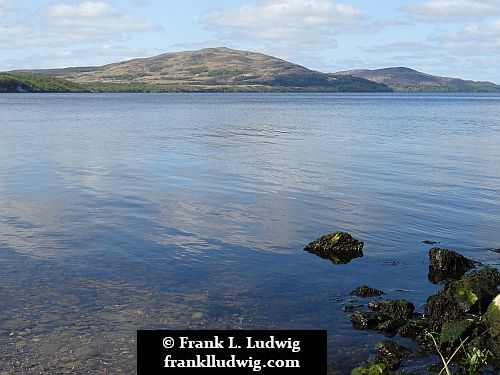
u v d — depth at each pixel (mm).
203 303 13492
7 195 25172
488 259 17250
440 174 32438
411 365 10836
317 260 16891
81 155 40188
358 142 51875
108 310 12953
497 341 11047
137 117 93188
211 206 23547
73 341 11469
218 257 16922
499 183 29547
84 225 20125
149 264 16125
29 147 45094
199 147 46219
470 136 58719
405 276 15688
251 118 92125
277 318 12797
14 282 14523
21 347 11180
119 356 10945
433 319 12414
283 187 28062
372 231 20094
